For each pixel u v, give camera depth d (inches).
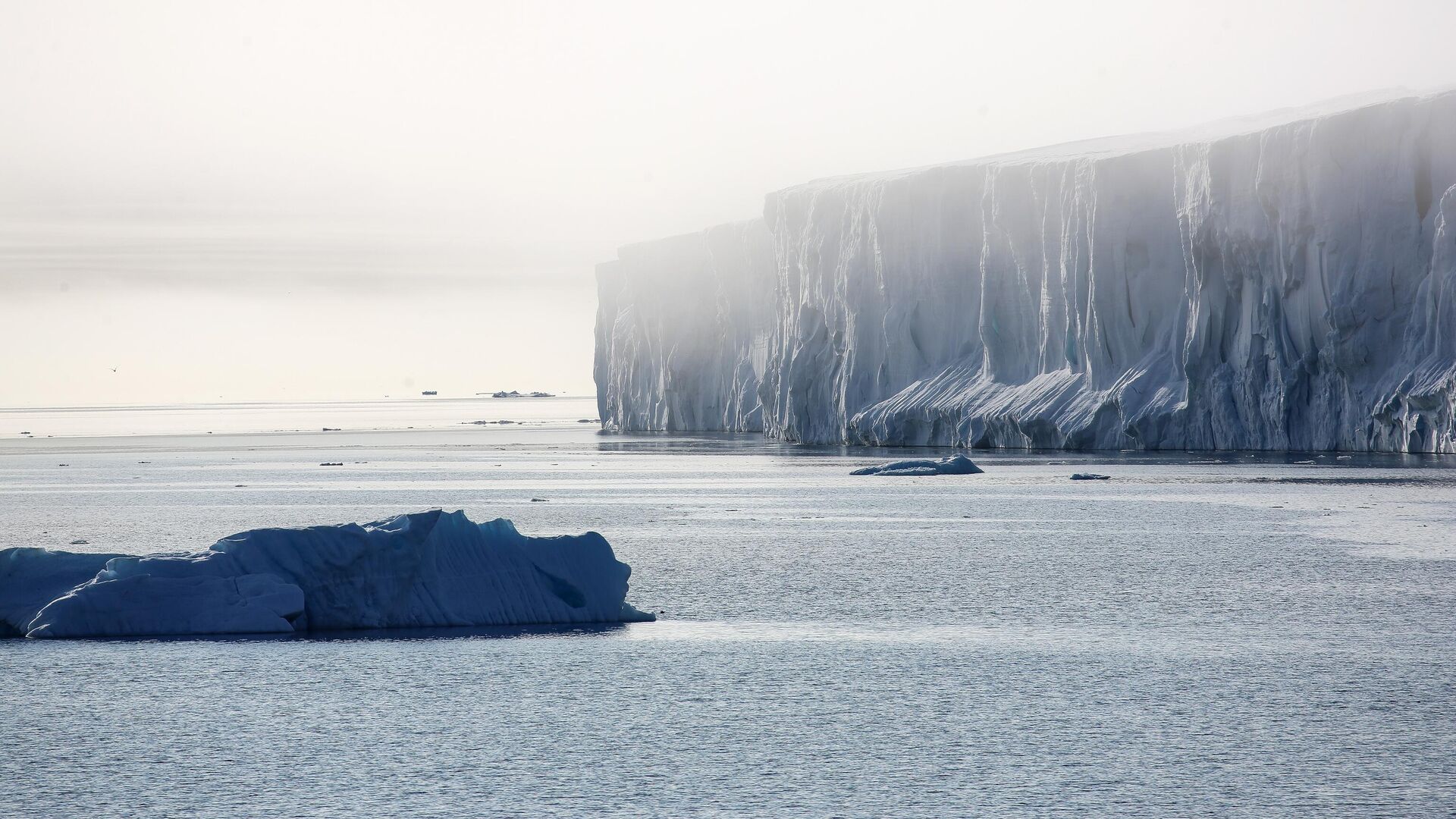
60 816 2487.7
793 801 2546.8
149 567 4224.9
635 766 2778.1
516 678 3563.0
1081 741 2930.6
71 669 3624.5
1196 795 2551.7
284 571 4281.5
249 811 2508.6
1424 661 3715.6
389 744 2945.4
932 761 2792.8
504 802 2559.1
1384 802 2501.2
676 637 4170.8
